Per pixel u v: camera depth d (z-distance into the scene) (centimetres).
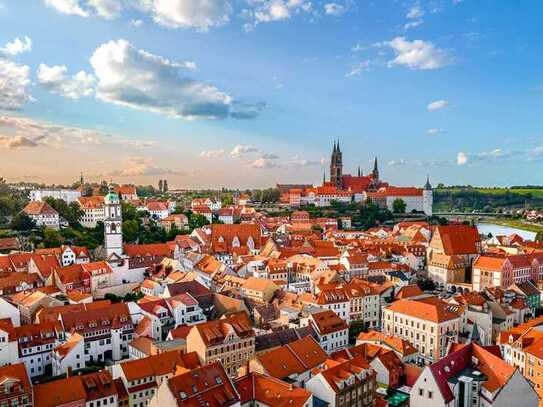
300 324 15500
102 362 14300
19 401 9650
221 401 9275
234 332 12681
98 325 14700
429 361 14450
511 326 17262
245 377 10212
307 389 10494
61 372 13350
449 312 15400
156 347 12850
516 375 9206
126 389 11000
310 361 11875
